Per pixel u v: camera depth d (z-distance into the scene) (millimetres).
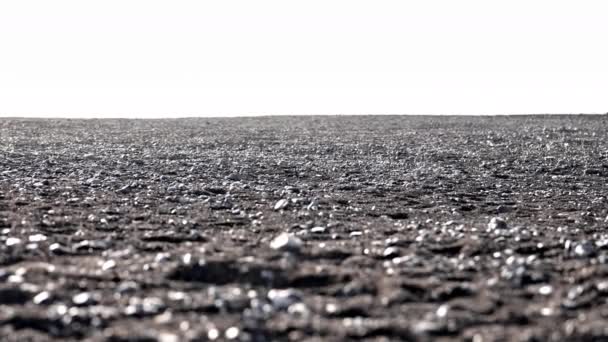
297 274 7590
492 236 10219
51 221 11109
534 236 10453
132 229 10742
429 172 20672
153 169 20016
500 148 28672
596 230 11633
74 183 16188
